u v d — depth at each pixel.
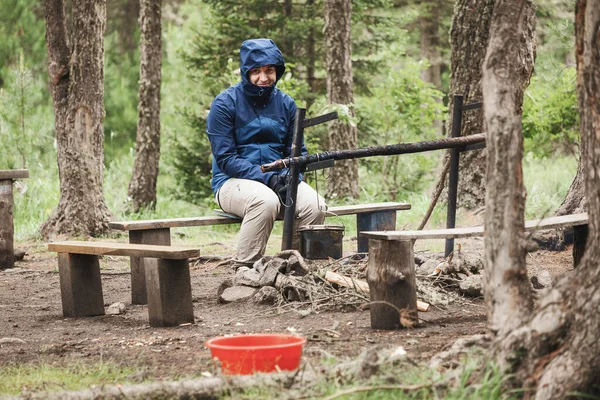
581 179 9.34
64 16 12.69
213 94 20.67
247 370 3.96
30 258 11.10
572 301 3.47
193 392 3.64
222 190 7.61
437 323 5.70
